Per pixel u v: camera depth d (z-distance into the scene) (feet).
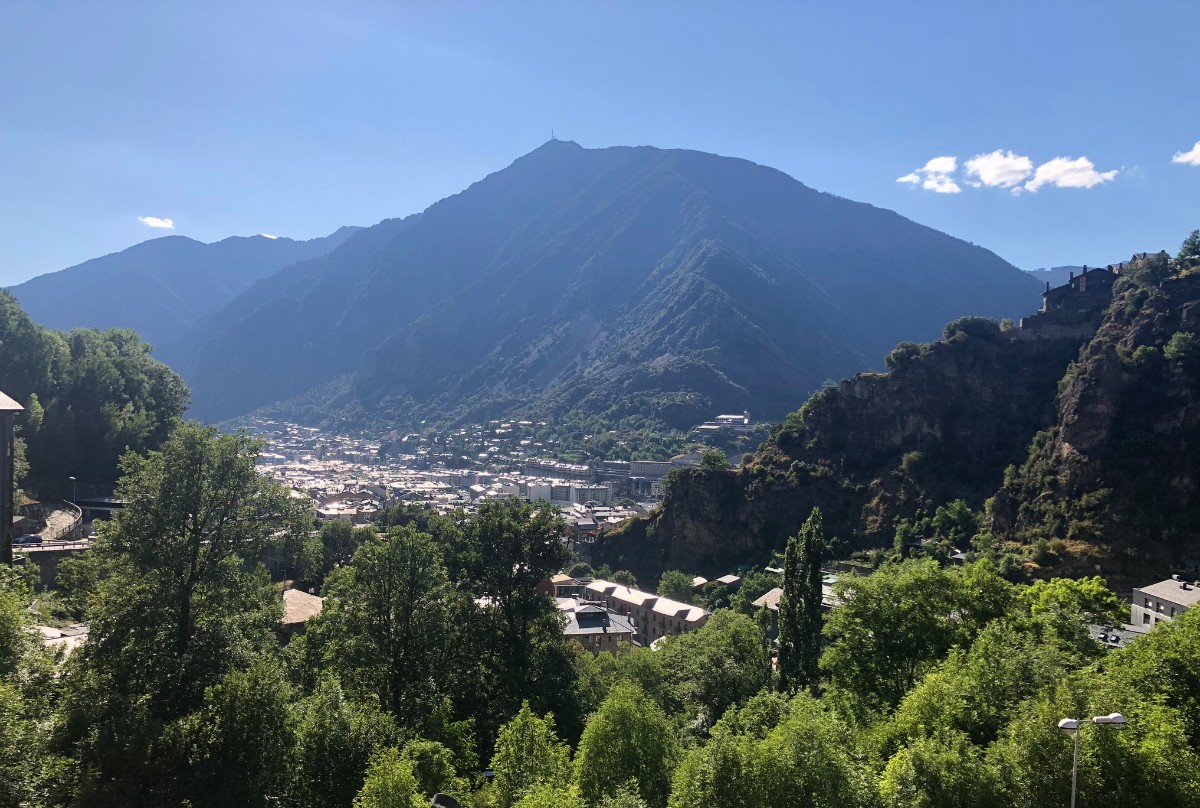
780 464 640.99
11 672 177.17
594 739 192.85
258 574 274.57
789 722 155.74
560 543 302.66
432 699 246.27
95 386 624.18
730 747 147.02
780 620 311.06
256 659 222.69
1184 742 140.15
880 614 228.63
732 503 646.74
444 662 259.39
